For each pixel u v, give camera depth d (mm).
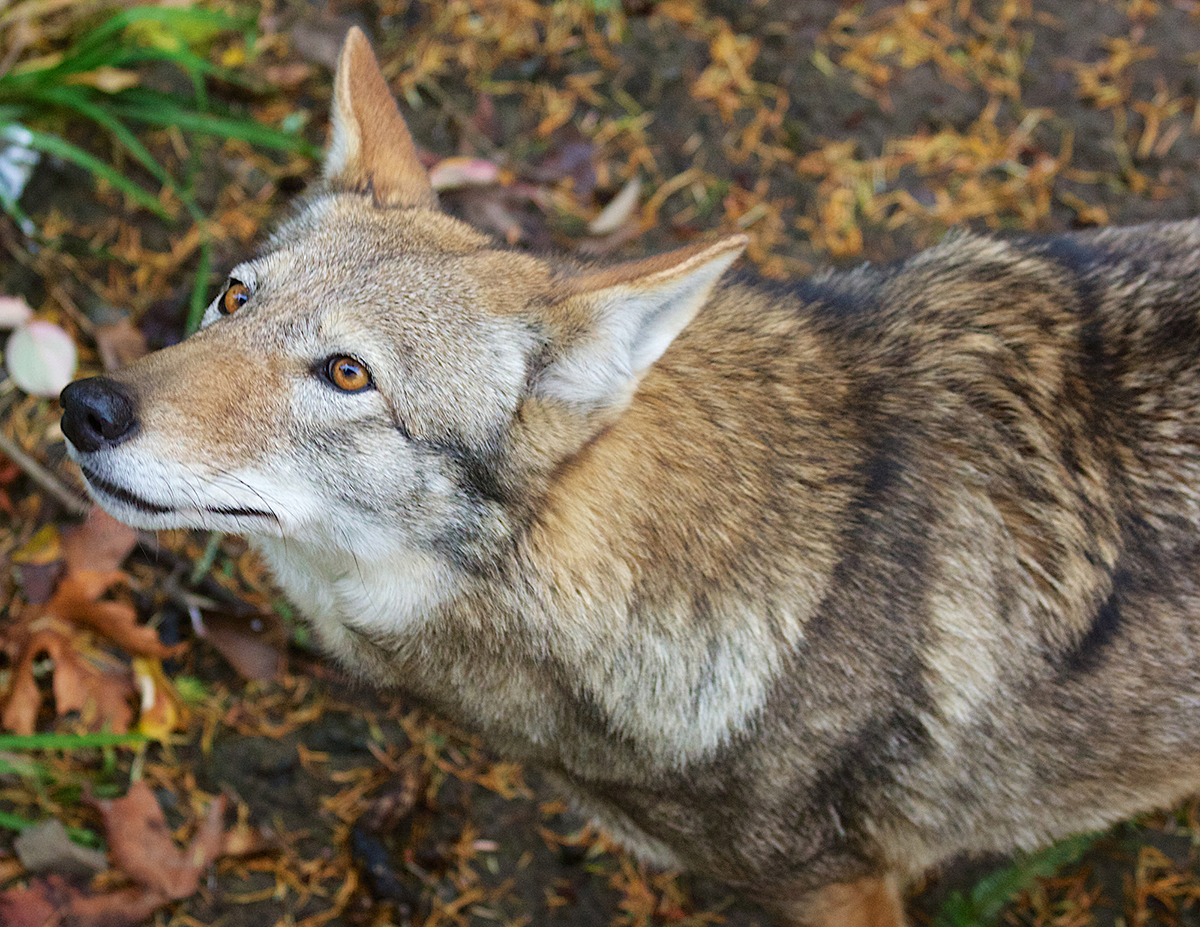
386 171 3025
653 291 2434
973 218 5094
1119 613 2797
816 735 2783
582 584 2689
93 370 4449
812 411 2756
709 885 3801
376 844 3732
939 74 5461
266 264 2850
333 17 5445
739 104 5387
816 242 5039
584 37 5535
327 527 2779
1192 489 2781
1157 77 5441
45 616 3857
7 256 4699
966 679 2801
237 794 3791
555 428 2627
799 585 2705
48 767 3676
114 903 3408
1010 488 2758
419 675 2961
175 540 4168
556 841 3824
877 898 3248
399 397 2658
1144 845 3834
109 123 4633
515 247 2945
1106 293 2918
